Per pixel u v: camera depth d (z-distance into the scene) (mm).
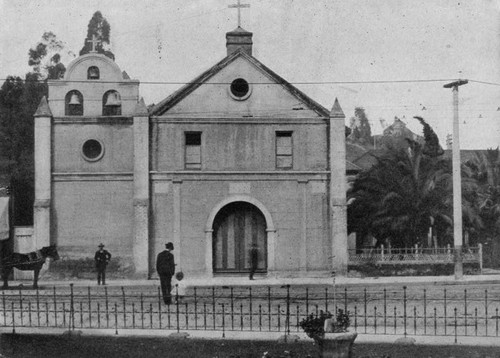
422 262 34656
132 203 34938
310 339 16719
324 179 35094
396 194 36438
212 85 35094
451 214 37188
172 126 34906
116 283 31859
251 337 17016
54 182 34938
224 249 35219
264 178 34969
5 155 52625
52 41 55844
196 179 34812
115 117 35156
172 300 24984
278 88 35250
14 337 17234
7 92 54625
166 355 16203
